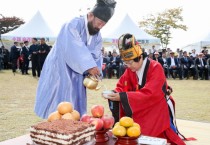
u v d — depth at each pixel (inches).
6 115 221.0
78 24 107.7
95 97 324.2
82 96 112.4
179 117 228.7
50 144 64.1
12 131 176.9
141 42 692.1
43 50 551.8
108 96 95.0
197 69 633.0
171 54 641.0
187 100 322.0
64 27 108.8
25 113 228.8
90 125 68.9
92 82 101.7
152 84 97.2
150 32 1131.9
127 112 94.8
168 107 109.3
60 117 77.5
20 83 440.8
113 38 675.4
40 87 116.4
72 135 62.6
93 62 103.1
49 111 113.7
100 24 107.3
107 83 481.4
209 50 797.2
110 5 104.7
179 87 459.5
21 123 196.9
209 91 410.3
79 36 107.0
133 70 102.0
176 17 1114.1
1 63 721.6
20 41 660.1
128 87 107.7
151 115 97.7
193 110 261.1
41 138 65.2
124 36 97.5
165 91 100.9
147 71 101.3
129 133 75.4
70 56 104.3
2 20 1279.5
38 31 684.7
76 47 104.0
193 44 832.9
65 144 62.1
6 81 463.5
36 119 209.0
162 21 1114.1
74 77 110.9
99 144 79.3
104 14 104.3
